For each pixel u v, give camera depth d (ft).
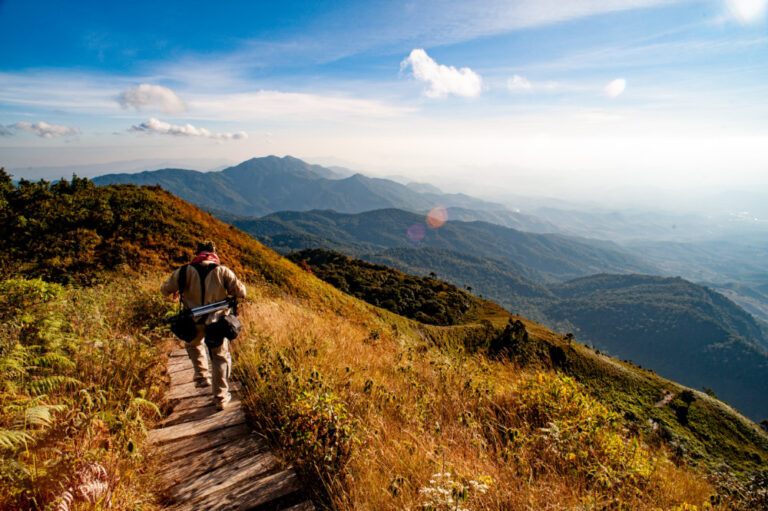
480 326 161.07
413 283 327.88
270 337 17.90
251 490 8.11
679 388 141.38
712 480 14.58
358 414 11.39
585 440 12.18
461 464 9.45
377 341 25.61
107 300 20.16
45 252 44.32
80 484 6.36
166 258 68.49
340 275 297.74
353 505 7.65
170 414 11.36
